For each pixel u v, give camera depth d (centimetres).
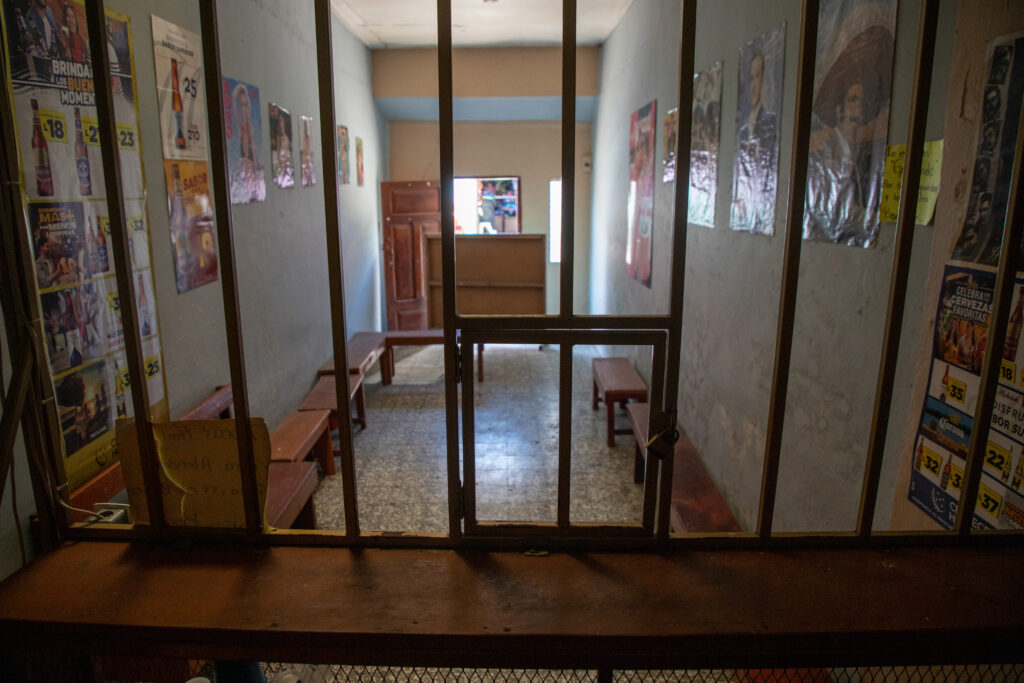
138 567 93
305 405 384
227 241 86
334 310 88
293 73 420
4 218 88
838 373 183
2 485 90
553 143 761
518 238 515
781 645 80
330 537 97
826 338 191
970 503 95
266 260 367
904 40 148
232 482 97
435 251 557
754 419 251
